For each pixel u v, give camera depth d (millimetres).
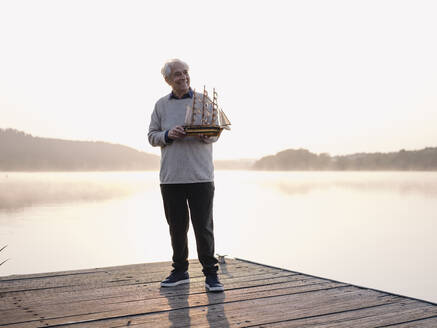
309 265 8758
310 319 2688
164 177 3395
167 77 3377
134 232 13461
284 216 18641
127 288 3434
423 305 2969
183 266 3539
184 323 2621
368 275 7945
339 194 36750
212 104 3336
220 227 14930
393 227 15289
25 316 2754
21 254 9758
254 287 3465
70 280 3697
